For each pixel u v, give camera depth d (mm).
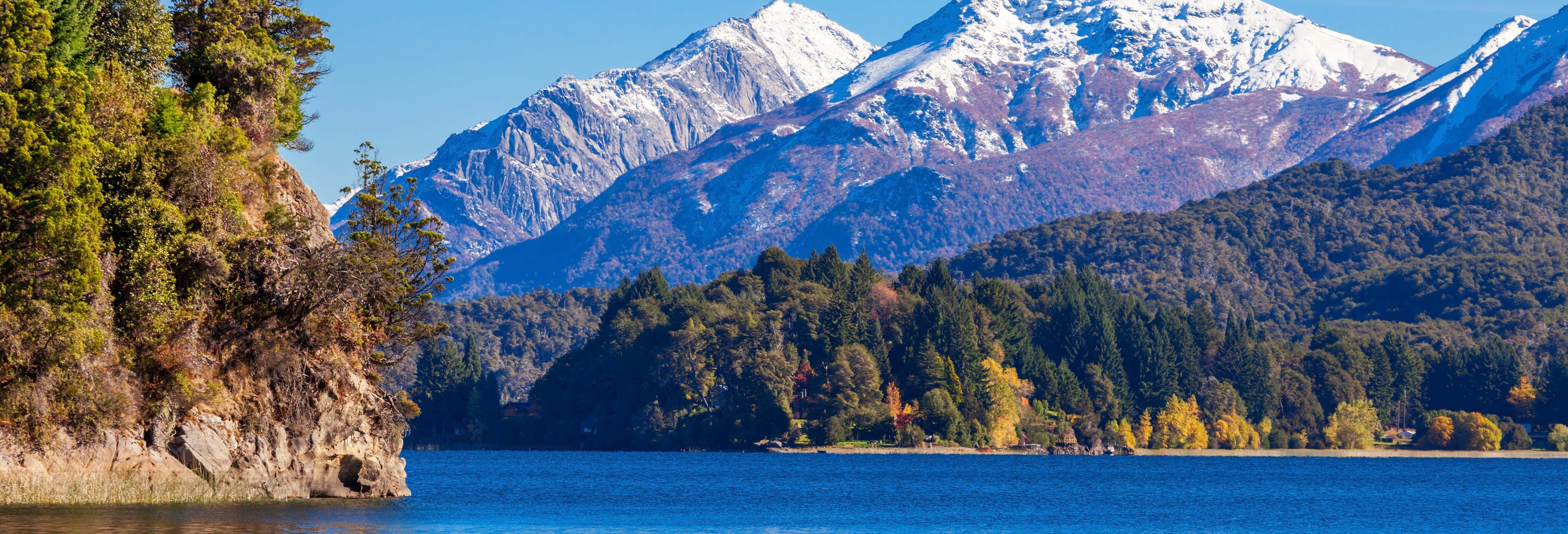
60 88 109562
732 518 156375
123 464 112250
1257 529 158875
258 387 123000
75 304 105750
